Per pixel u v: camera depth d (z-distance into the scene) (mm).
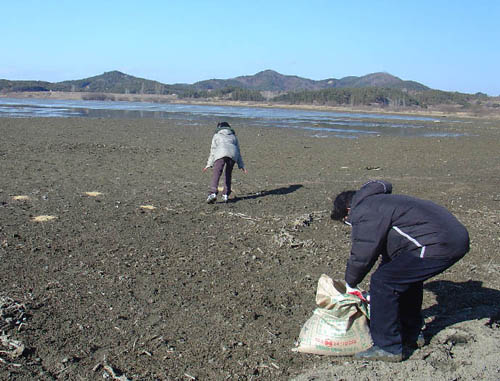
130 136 22516
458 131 37062
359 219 4062
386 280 4074
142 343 4363
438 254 3939
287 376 4008
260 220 8469
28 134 21344
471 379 3934
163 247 6871
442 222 3961
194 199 9938
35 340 4262
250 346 4426
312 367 4152
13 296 5004
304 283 5914
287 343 4520
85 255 6359
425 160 18094
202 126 31047
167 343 4391
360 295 4332
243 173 13555
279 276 6098
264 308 5191
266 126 34594
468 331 4684
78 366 3957
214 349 4340
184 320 4820
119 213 8492
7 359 3941
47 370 3875
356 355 4266
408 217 3988
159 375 3920
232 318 4914
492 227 8680
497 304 5504
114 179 11602
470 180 13672
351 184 12352
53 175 11719
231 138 9688
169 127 29266
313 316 4457
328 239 7695
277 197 10492
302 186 11836
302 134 28109
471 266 6719
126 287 5465
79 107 59375
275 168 14734
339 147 21500
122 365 4016
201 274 5992
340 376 3936
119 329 4566
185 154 16812
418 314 4469
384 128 37625
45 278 5555
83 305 4973
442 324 4906
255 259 6602
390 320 4133
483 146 24812
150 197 9875
